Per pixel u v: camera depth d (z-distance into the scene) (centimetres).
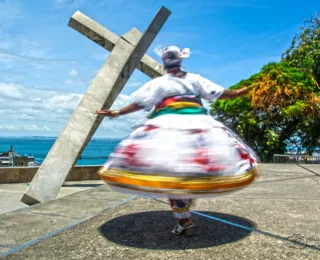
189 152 241
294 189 548
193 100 268
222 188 241
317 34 2509
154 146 245
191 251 247
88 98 802
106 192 503
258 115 2159
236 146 263
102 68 845
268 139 2150
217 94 283
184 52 279
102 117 802
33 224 325
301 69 2280
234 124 2209
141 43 879
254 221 332
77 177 1088
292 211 380
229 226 311
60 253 245
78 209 389
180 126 251
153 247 255
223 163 245
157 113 268
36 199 662
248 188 554
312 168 906
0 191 870
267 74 2067
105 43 930
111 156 265
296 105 1986
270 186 581
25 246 260
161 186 237
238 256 238
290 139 2277
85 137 756
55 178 690
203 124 257
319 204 422
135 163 247
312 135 2206
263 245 260
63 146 730
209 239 273
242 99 2119
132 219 336
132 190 248
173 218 339
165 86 265
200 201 430
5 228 310
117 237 279
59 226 317
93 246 259
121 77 854
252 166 273
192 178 236
